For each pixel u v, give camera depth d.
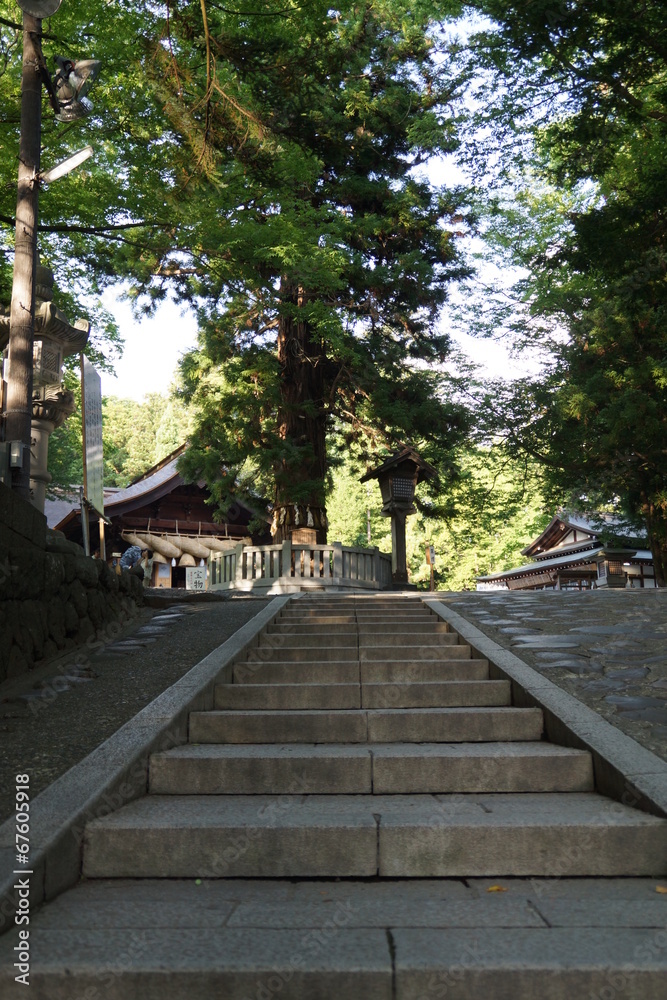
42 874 3.00
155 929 2.73
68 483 29.77
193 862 3.36
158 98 9.13
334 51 10.22
